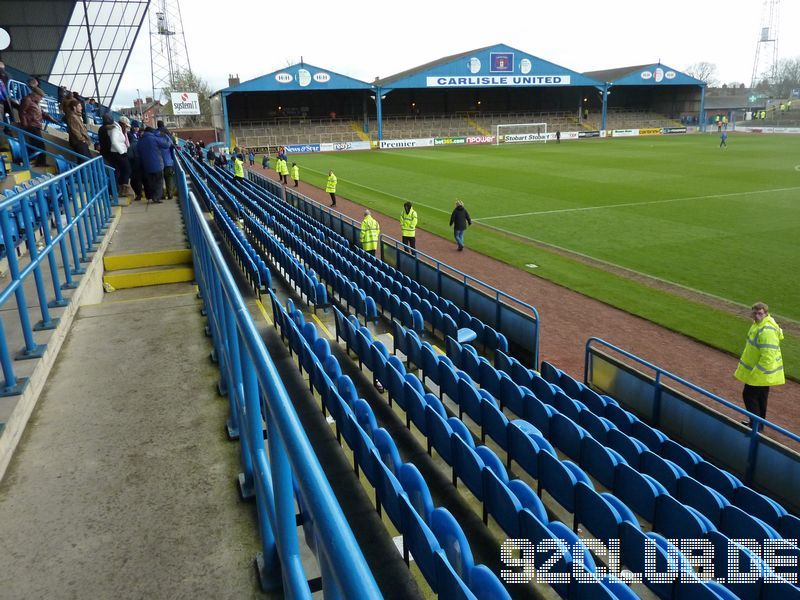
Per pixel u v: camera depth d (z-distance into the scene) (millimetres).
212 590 2498
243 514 2980
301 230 19156
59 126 20844
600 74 87188
